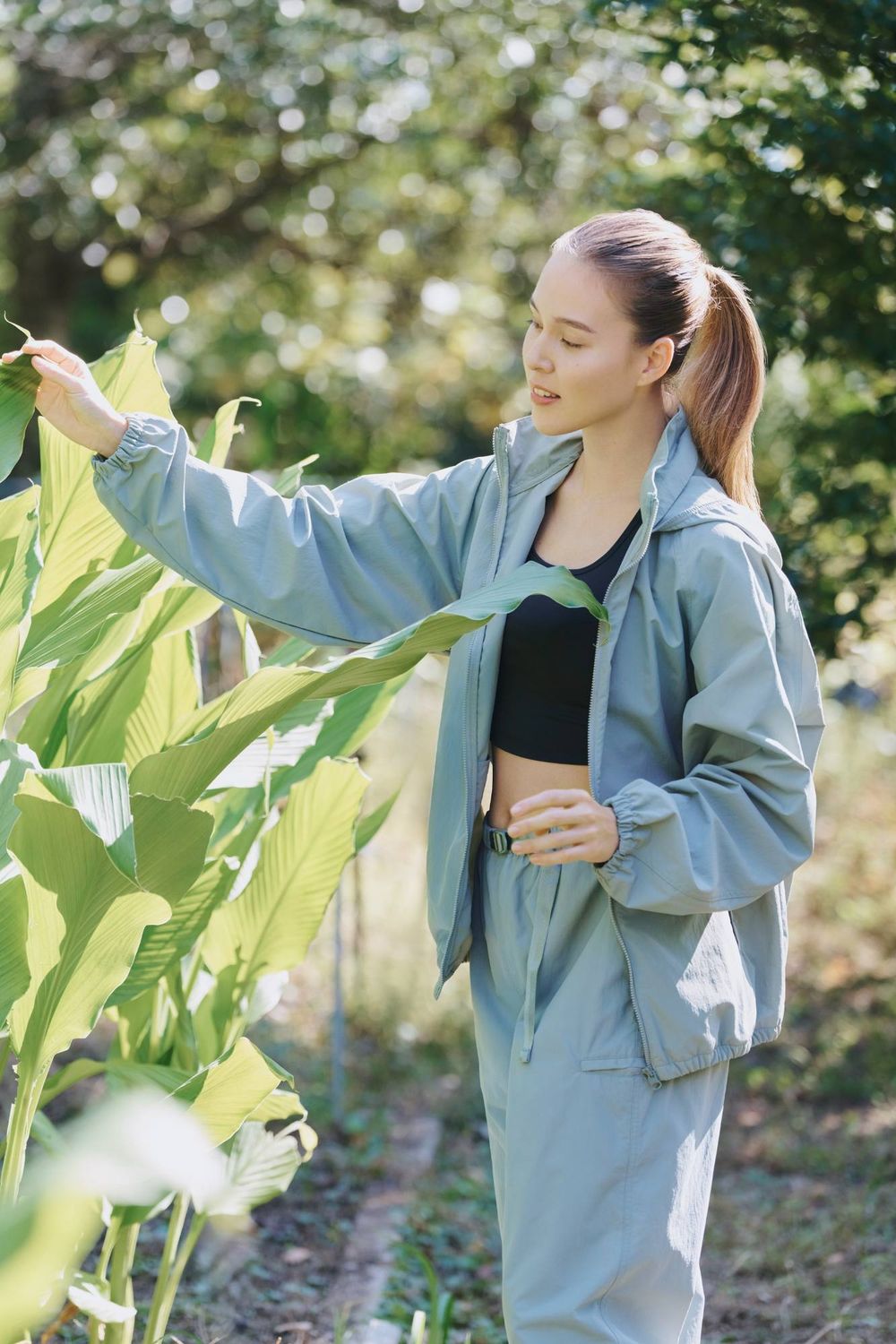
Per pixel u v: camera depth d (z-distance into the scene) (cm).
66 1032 162
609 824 164
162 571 190
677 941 174
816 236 379
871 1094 447
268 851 224
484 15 680
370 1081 448
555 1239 173
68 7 711
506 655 182
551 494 189
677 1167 176
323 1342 282
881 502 427
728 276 186
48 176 827
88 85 764
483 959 191
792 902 638
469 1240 351
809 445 443
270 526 187
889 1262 324
